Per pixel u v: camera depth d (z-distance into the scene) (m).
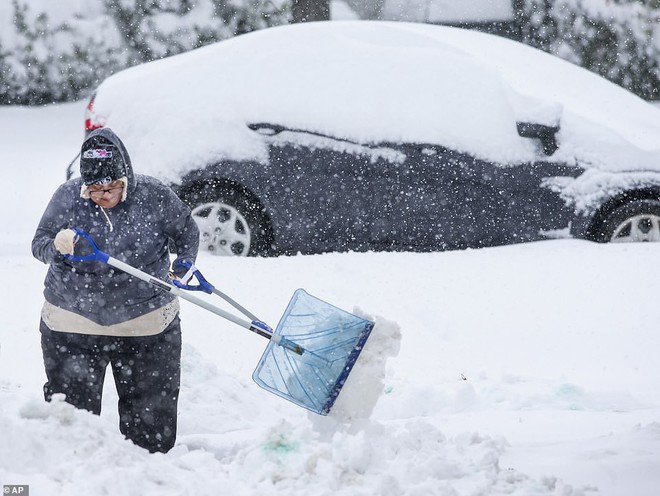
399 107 20.94
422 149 20.72
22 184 28.09
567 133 21.23
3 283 17.91
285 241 20.75
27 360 15.19
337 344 11.21
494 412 13.52
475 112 21.08
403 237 20.92
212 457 10.32
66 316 10.66
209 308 11.01
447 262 19.69
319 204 20.69
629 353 16.45
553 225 21.11
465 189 20.84
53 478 8.44
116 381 11.12
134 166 20.41
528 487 9.19
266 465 9.33
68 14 37.53
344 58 21.36
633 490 9.12
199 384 14.46
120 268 10.38
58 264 10.48
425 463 9.50
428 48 22.09
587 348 16.67
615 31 39.28
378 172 20.69
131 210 10.74
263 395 15.09
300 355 11.23
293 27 21.97
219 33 37.84
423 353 16.45
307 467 9.21
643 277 18.84
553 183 21.02
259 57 21.25
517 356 16.47
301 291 11.37
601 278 18.84
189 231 11.16
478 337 17.02
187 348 15.18
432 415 13.98
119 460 8.88
